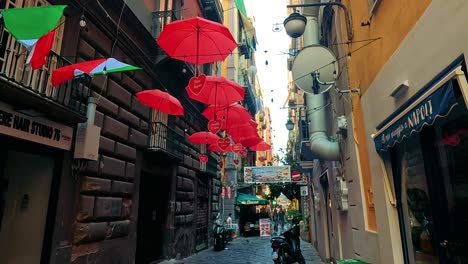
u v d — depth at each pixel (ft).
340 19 22.11
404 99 11.67
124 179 26.35
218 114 28.17
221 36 15.02
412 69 11.01
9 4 16.48
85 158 19.53
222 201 73.56
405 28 11.60
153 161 32.78
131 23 27.43
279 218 92.22
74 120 19.31
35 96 15.70
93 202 21.79
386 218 14.16
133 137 27.63
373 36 15.19
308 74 19.34
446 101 8.07
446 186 10.64
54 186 19.10
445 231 10.61
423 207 12.01
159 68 33.12
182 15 40.93
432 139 11.30
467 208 9.52
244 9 48.80
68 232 19.61
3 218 17.87
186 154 42.70
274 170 82.07
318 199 39.70
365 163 17.34
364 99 16.76
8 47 15.69
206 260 37.58
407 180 13.29
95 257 21.77
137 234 30.60
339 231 25.67
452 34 8.52
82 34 21.84
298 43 52.90
